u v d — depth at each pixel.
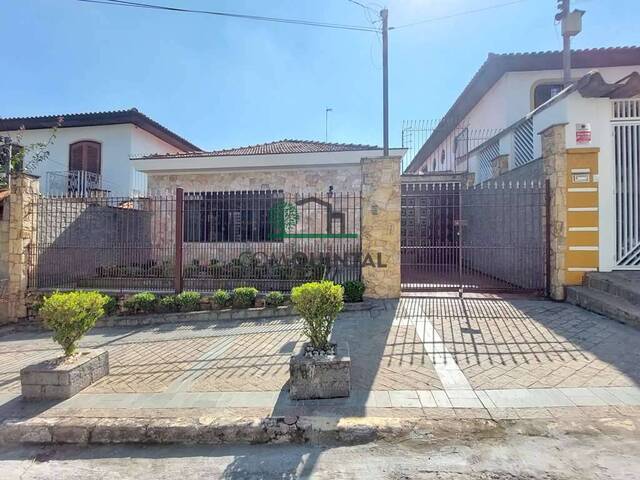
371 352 5.21
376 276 8.14
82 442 3.58
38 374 4.25
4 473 3.16
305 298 4.26
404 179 14.73
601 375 4.30
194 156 12.85
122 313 8.63
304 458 3.19
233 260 10.38
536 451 3.09
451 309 7.19
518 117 13.71
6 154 10.74
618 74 13.67
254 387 4.36
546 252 7.96
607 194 7.46
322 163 12.27
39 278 9.66
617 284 6.58
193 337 6.77
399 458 3.12
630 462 2.92
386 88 9.48
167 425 3.56
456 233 9.77
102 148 16.08
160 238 11.46
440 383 4.24
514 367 4.59
